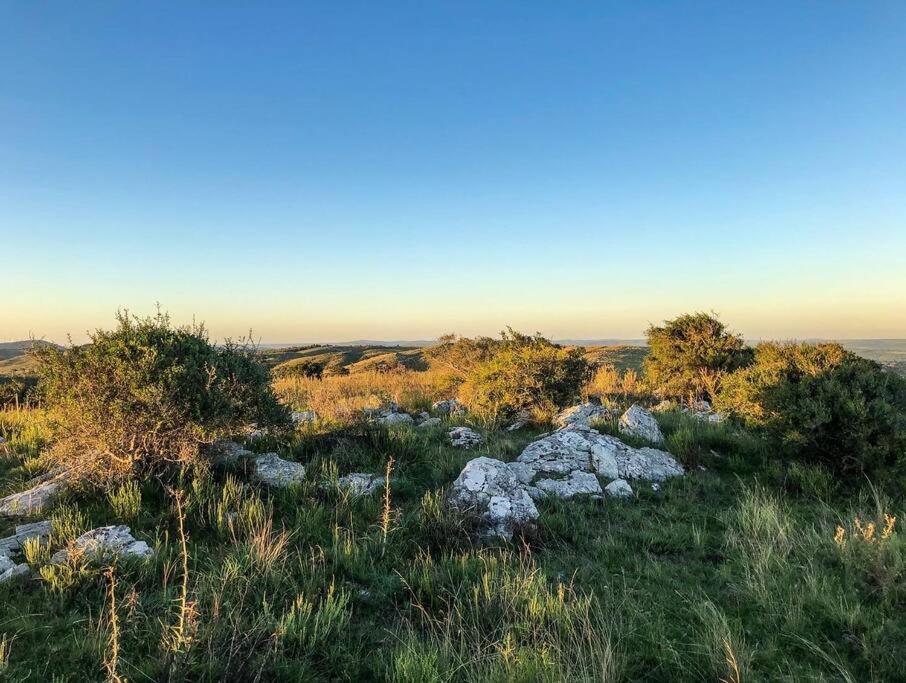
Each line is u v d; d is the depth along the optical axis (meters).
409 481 6.72
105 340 6.13
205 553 4.62
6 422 10.42
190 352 6.41
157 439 6.03
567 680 2.90
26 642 3.29
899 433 6.36
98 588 3.90
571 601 3.85
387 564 4.64
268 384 7.18
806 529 5.33
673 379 14.43
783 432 7.31
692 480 7.09
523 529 5.30
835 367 7.90
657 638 3.53
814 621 3.76
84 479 5.91
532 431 10.08
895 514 5.48
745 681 3.06
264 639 3.28
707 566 4.72
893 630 3.56
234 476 6.37
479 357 19.17
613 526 5.62
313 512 5.49
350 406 11.88
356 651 3.38
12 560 4.39
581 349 15.32
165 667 2.89
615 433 9.00
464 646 3.29
